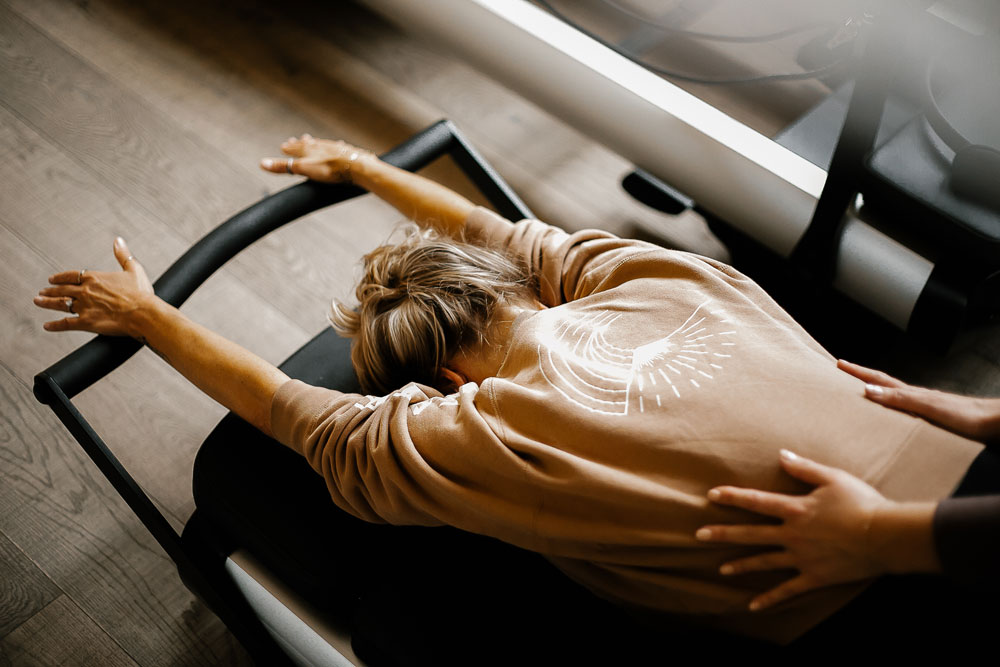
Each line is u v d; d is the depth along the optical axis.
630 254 0.98
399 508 0.90
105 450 1.08
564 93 1.65
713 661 0.87
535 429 0.83
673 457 0.77
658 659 0.90
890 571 0.68
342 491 0.95
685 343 0.85
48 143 1.85
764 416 0.77
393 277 1.03
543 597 0.96
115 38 2.04
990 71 1.33
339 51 2.06
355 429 0.94
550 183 1.86
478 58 1.75
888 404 0.79
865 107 1.20
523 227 1.16
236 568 1.10
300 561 1.02
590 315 0.92
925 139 1.33
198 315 1.63
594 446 0.80
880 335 1.57
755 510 0.72
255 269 1.70
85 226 1.73
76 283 1.19
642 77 1.57
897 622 0.73
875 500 0.69
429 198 1.28
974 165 1.22
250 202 1.80
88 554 1.36
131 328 1.15
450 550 1.01
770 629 0.77
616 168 1.89
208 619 1.31
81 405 1.50
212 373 1.09
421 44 2.09
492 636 0.94
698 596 0.78
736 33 1.88
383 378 1.02
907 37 1.11
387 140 1.92
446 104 1.99
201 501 1.09
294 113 1.95
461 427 0.85
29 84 1.95
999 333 1.57
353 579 1.01
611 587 0.85
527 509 0.81
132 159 1.84
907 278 1.36
